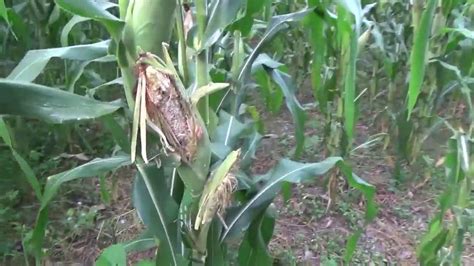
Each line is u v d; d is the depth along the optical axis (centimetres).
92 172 168
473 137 242
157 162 160
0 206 331
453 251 241
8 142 179
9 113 142
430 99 347
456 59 374
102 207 343
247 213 193
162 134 146
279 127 437
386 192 358
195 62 166
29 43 385
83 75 406
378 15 370
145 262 240
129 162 168
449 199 231
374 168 383
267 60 233
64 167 376
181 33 156
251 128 215
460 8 349
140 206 163
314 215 335
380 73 425
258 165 385
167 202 165
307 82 495
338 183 352
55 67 394
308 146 394
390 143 395
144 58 141
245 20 207
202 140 157
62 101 147
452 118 389
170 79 143
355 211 337
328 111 336
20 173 350
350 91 166
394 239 317
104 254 210
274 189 194
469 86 307
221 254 189
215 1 160
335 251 305
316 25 253
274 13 396
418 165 368
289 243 312
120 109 156
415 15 313
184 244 188
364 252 305
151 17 142
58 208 343
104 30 410
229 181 159
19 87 142
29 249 289
